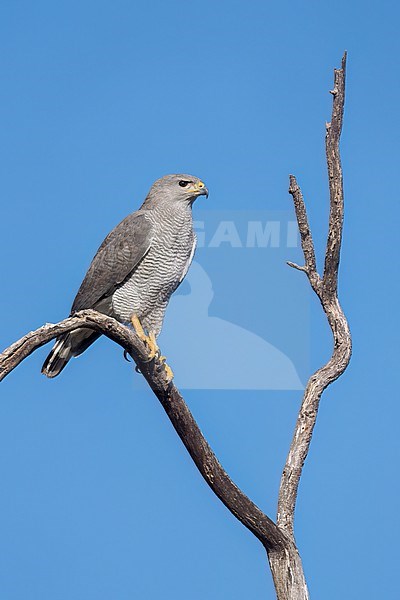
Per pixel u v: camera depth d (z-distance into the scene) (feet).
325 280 35.17
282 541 32.76
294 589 32.42
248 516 32.35
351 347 35.14
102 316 30.63
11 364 28.35
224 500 32.40
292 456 34.40
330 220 34.47
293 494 34.06
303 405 34.76
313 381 34.88
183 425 32.07
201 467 32.30
